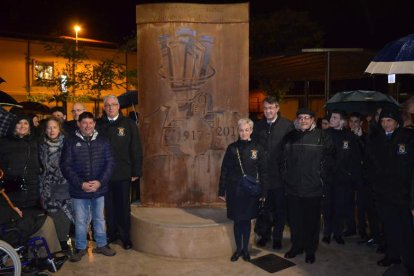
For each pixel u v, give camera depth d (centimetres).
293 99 1936
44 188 482
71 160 469
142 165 534
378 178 436
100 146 480
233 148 464
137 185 685
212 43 546
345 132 532
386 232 441
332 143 467
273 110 500
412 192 392
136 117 727
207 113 551
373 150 438
